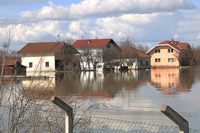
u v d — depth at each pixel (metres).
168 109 3.48
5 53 5.39
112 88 22.36
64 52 58.34
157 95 17.47
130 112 11.73
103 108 12.41
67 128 4.42
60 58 59.34
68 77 37.22
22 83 5.73
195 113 11.67
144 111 11.98
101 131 7.89
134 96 17.16
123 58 59.91
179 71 49.69
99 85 25.17
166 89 20.92
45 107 6.50
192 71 48.84
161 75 38.75
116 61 60.22
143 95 17.58
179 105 13.62
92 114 11.06
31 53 58.34
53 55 57.69
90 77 37.12
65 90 21.09
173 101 14.89
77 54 59.28
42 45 60.12
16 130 5.11
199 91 19.25
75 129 6.39
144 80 30.11
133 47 67.62
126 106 13.21
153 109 12.48
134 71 53.75
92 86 24.31
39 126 5.32
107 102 14.41
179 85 23.92
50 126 5.45
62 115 5.63
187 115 11.35
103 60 59.34
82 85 25.34
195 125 9.71
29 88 5.43
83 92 19.67
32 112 5.36
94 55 59.97
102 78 34.66
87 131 6.66
